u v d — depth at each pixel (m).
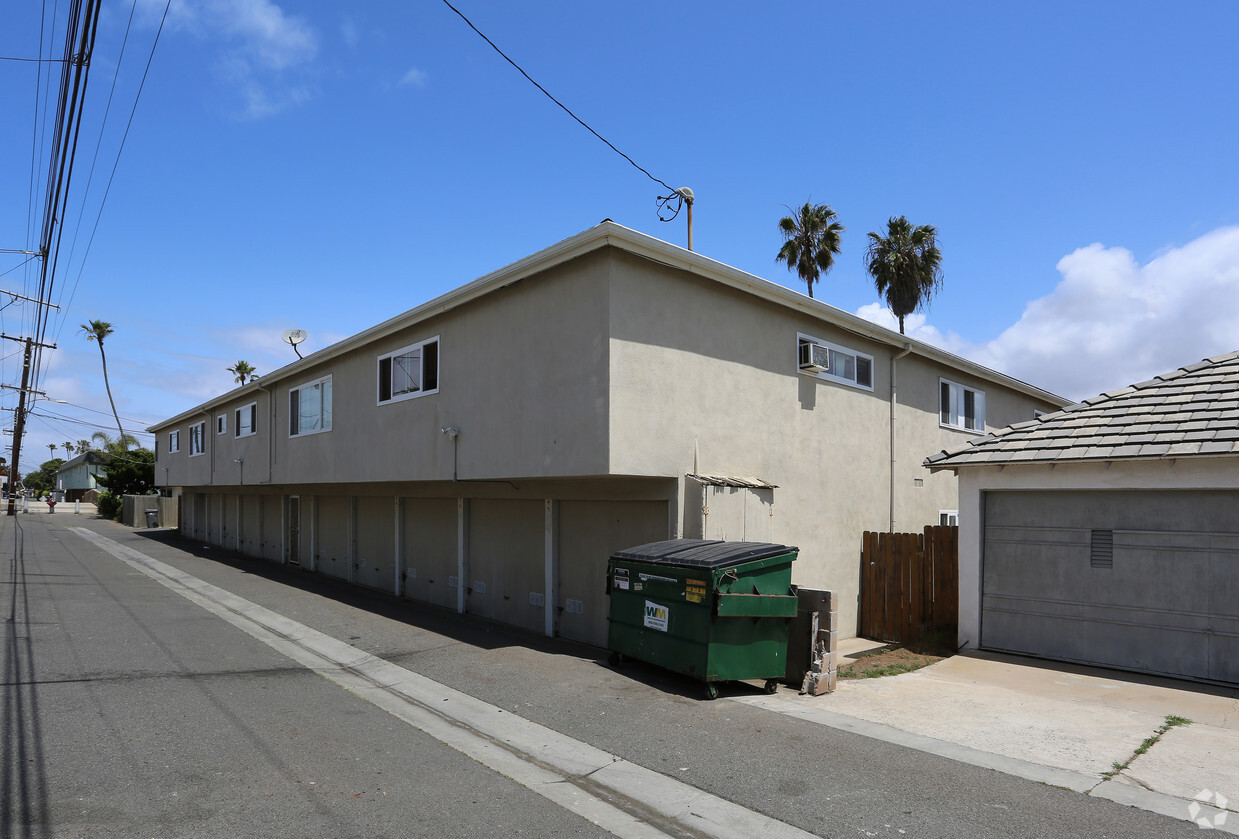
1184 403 9.29
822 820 4.80
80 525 40.25
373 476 14.52
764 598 7.79
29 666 8.33
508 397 10.87
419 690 8.07
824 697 7.74
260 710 7.10
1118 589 9.06
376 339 14.38
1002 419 19.06
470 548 13.88
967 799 5.08
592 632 11.03
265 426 20.62
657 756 5.98
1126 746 6.14
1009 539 10.05
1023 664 9.34
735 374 11.09
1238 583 8.20
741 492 10.85
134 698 7.28
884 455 14.48
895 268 32.59
